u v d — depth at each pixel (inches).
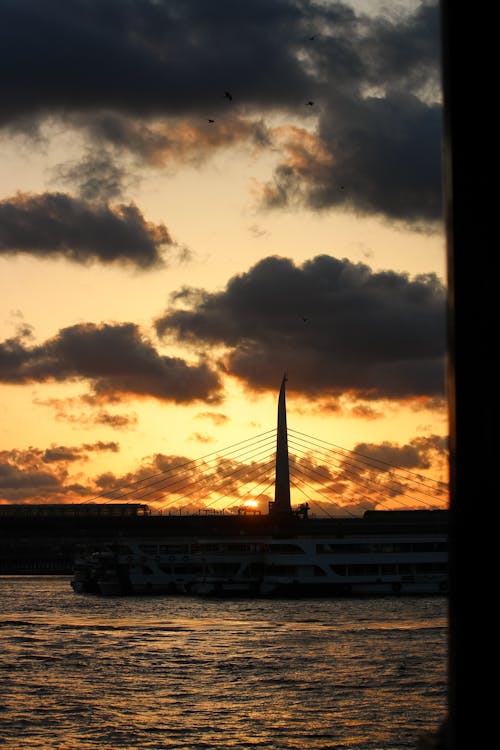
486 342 293.9
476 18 301.9
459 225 301.9
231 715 2856.8
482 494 292.5
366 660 3900.1
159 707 2982.3
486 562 291.9
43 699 3117.6
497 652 291.1
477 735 293.0
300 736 2578.7
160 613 6446.9
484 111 299.7
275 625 5442.9
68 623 5723.4
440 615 6048.2
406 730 2635.3
